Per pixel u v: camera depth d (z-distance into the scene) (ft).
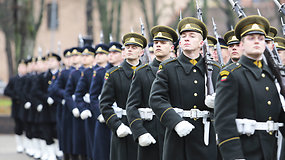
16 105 94.53
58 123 72.18
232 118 30.58
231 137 30.30
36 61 87.56
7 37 206.69
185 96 36.83
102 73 57.36
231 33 47.91
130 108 42.14
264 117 31.12
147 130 42.55
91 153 61.72
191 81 37.01
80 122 65.72
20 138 94.58
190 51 37.24
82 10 275.80
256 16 31.17
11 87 94.53
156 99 36.52
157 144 42.37
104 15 186.70
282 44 50.21
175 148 36.47
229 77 31.07
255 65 31.50
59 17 275.80
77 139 65.67
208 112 37.04
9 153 92.73
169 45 43.78
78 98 61.52
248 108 30.99
